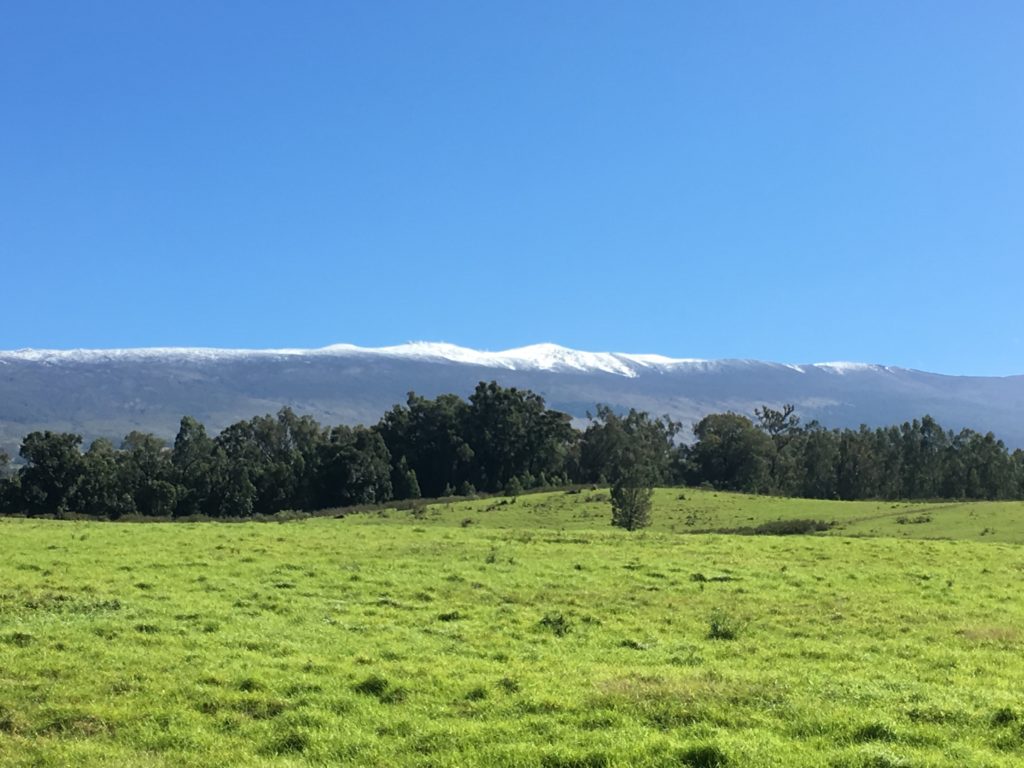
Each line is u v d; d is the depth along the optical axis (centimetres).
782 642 2222
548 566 3412
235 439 15612
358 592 2770
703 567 3484
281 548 3784
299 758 1304
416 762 1258
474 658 1912
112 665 1745
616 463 14225
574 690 1606
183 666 1750
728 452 14675
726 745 1245
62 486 11031
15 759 1301
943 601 2914
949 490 13900
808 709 1469
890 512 8069
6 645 1888
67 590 2575
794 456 15188
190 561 3278
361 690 1616
